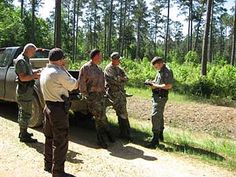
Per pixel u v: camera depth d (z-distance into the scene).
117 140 7.99
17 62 7.05
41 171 5.81
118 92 7.95
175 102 13.02
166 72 7.57
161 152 7.26
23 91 7.14
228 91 16.25
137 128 9.30
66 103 5.45
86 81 7.32
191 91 16.45
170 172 6.12
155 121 7.59
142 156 6.92
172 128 10.24
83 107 8.02
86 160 6.48
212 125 10.47
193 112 11.41
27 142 7.27
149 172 6.05
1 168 5.85
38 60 8.95
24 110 7.20
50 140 5.75
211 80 16.97
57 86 5.35
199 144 8.25
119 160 6.60
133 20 77.75
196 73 23.83
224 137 9.72
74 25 69.69
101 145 7.39
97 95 7.36
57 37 20.03
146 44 84.81
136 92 15.44
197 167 6.46
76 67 25.31
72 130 8.78
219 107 12.15
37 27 53.59
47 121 5.60
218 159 7.02
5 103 10.98
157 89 7.61
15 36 43.50
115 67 7.98
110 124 9.43
